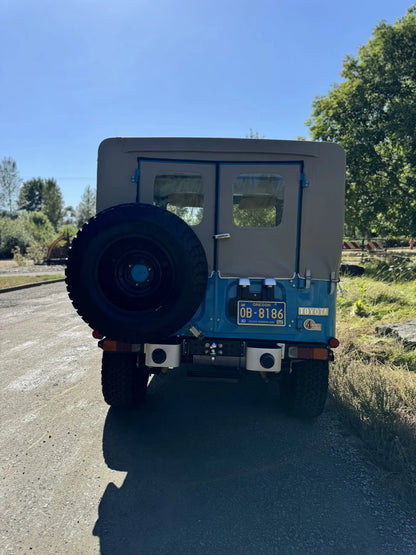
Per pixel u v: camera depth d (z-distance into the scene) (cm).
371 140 1892
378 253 2316
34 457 357
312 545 255
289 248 402
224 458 361
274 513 286
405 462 344
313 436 405
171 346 393
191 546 253
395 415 412
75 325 940
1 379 564
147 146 405
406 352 622
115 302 366
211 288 406
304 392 424
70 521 275
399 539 261
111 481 323
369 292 1075
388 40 1880
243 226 404
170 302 360
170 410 468
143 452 370
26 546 251
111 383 436
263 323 399
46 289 1652
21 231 3966
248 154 399
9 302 1296
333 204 399
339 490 315
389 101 1889
